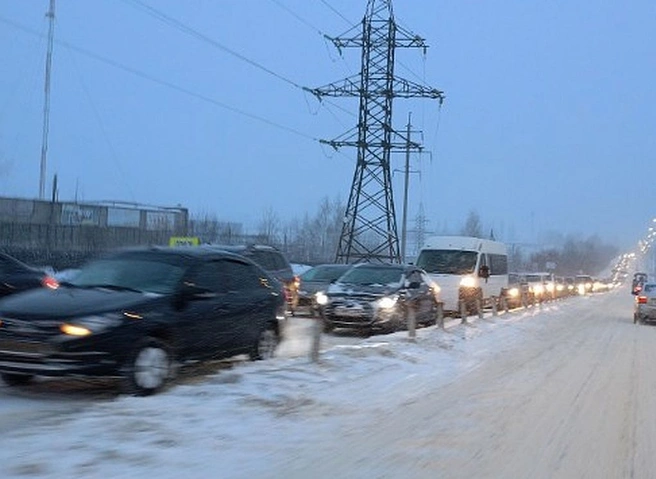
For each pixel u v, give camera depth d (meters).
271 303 12.14
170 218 38.97
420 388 11.05
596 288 76.88
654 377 13.64
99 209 35.78
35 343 8.73
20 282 14.41
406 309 18.23
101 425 7.42
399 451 7.39
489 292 26.92
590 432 8.80
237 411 8.45
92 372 8.80
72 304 9.13
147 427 7.42
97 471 6.08
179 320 9.88
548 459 7.48
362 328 17.75
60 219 34.31
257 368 10.86
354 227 37.53
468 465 7.07
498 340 18.38
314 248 73.44
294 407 8.96
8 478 5.81
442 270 25.53
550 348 17.75
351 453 7.21
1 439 6.86
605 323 27.72
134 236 36.62
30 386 9.83
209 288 10.72
